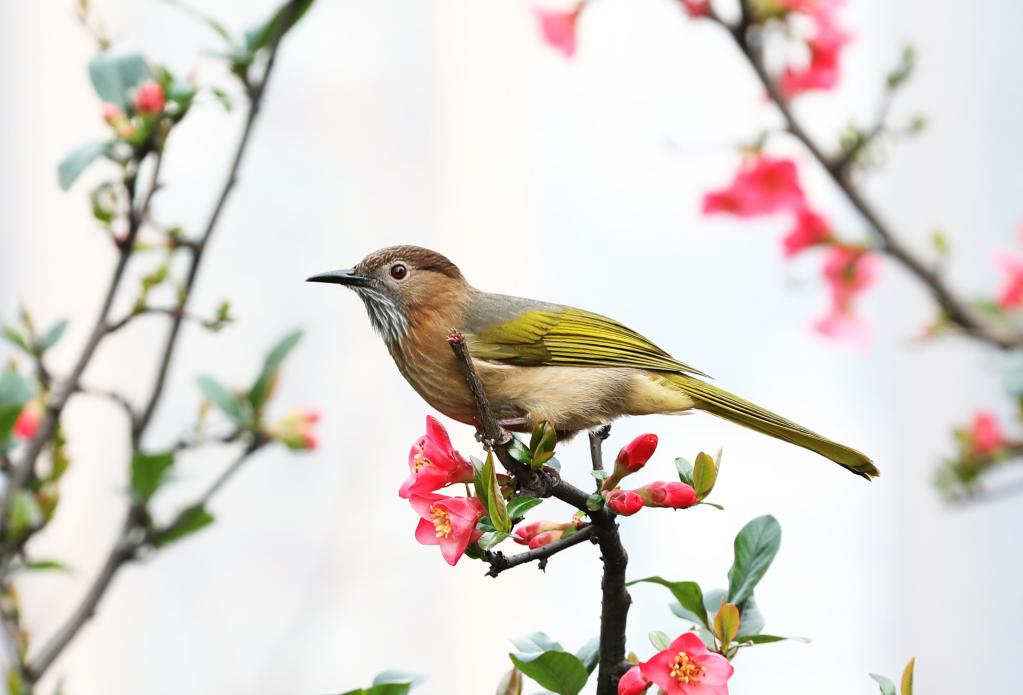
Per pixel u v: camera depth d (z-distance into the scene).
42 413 7.86
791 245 9.58
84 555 12.31
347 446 13.16
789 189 9.26
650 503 5.04
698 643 4.83
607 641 5.18
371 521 12.35
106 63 7.41
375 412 13.37
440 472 5.18
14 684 6.98
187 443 8.20
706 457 5.05
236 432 8.28
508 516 4.96
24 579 11.05
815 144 8.78
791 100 9.07
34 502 7.64
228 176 7.54
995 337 9.23
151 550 7.78
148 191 7.26
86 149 7.09
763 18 8.59
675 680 4.79
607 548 5.12
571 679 4.97
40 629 10.27
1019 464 10.37
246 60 7.60
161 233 7.50
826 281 9.76
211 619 12.51
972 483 10.38
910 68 8.69
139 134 7.15
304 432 8.30
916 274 9.20
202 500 7.97
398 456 13.16
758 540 5.52
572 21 9.15
